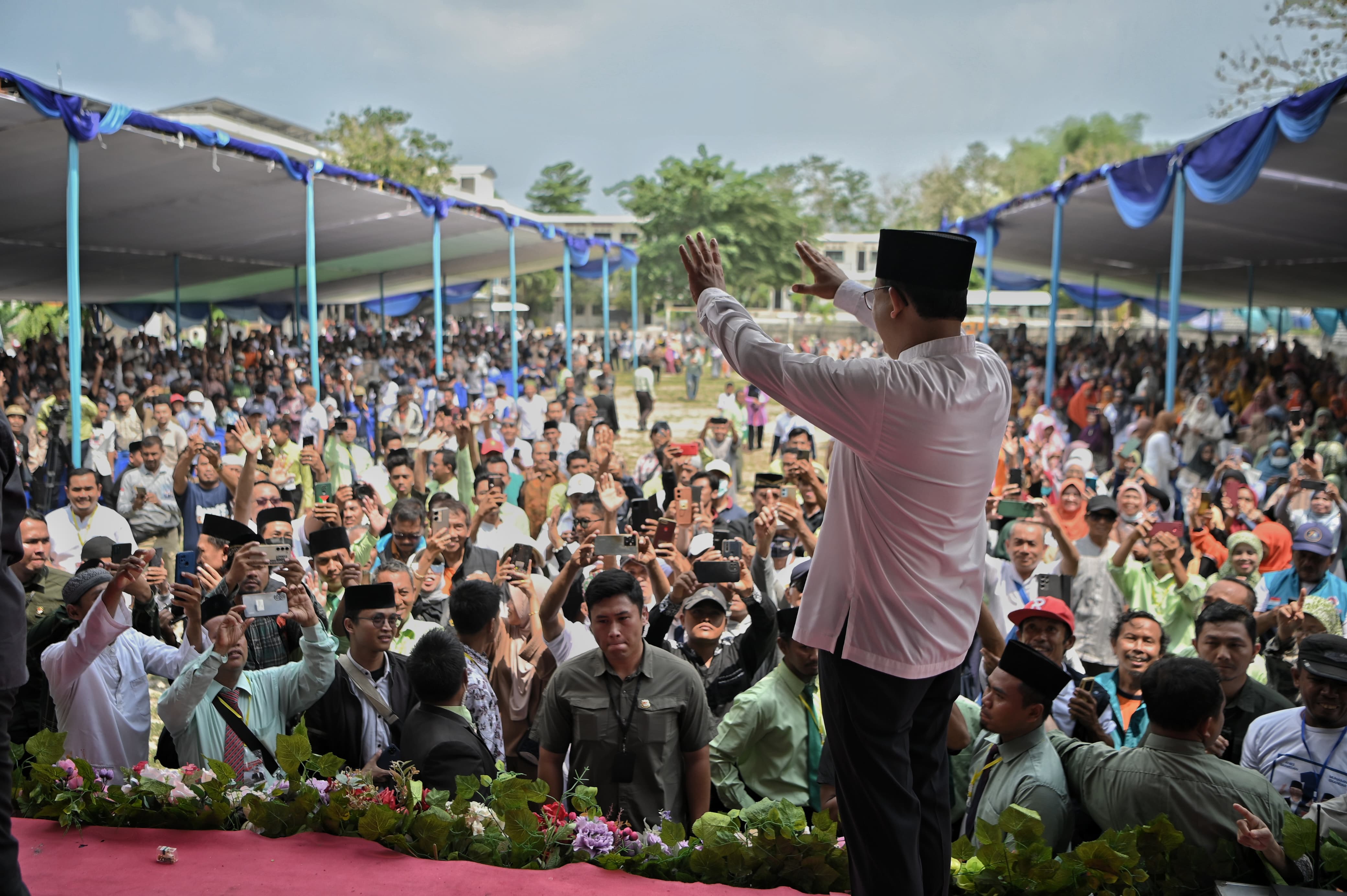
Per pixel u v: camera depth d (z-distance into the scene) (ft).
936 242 6.10
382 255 81.82
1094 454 54.19
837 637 6.34
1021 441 36.11
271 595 12.64
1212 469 40.68
